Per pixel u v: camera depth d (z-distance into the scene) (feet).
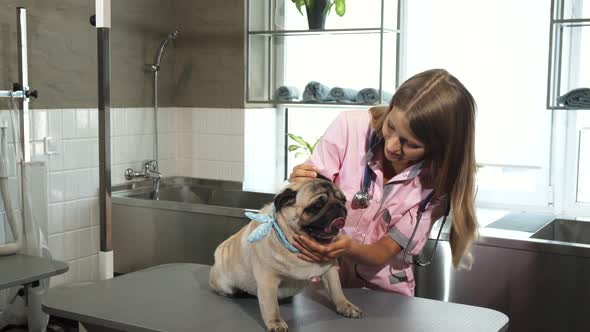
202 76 13.32
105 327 5.50
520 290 8.90
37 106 9.89
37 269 8.05
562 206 11.00
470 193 5.93
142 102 12.81
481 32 11.36
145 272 6.47
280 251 4.88
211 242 10.98
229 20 12.87
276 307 4.94
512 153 11.28
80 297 5.64
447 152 5.76
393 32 11.65
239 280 5.37
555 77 9.65
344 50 11.99
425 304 5.58
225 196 13.03
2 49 9.19
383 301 5.65
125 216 11.85
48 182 10.05
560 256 8.59
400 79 11.98
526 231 9.50
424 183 6.11
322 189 4.88
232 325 4.97
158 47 13.10
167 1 13.24
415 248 6.18
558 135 10.93
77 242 10.58
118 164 12.34
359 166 6.39
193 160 13.60
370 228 6.36
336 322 5.09
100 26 6.94
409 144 5.70
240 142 12.99
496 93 11.33
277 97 12.42
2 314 8.56
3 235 8.75
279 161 13.71
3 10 9.22
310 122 13.30
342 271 6.61
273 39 12.56
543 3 10.85
